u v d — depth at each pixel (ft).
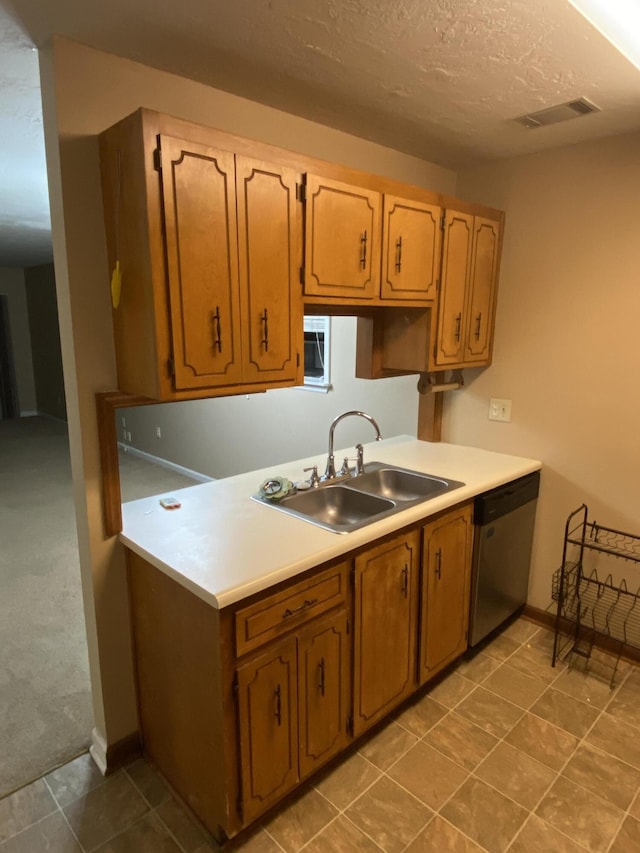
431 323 7.81
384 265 6.85
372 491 8.37
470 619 8.12
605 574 8.62
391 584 6.56
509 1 4.38
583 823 5.71
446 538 7.29
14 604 10.06
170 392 5.08
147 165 4.64
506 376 9.22
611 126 7.25
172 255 4.89
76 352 5.48
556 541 9.08
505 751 6.66
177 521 6.36
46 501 15.88
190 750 5.59
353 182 6.41
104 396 5.64
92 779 6.27
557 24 4.73
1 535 13.32
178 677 5.55
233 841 5.48
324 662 5.84
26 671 8.12
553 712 7.33
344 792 6.07
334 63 5.52
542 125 7.22
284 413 13.55
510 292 8.99
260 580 4.96
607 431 8.26
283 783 5.63
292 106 6.63
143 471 18.66
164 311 4.92
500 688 7.81
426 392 9.10
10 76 5.74
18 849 5.45
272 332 5.78
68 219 5.24
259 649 5.18
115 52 5.27
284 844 5.47
